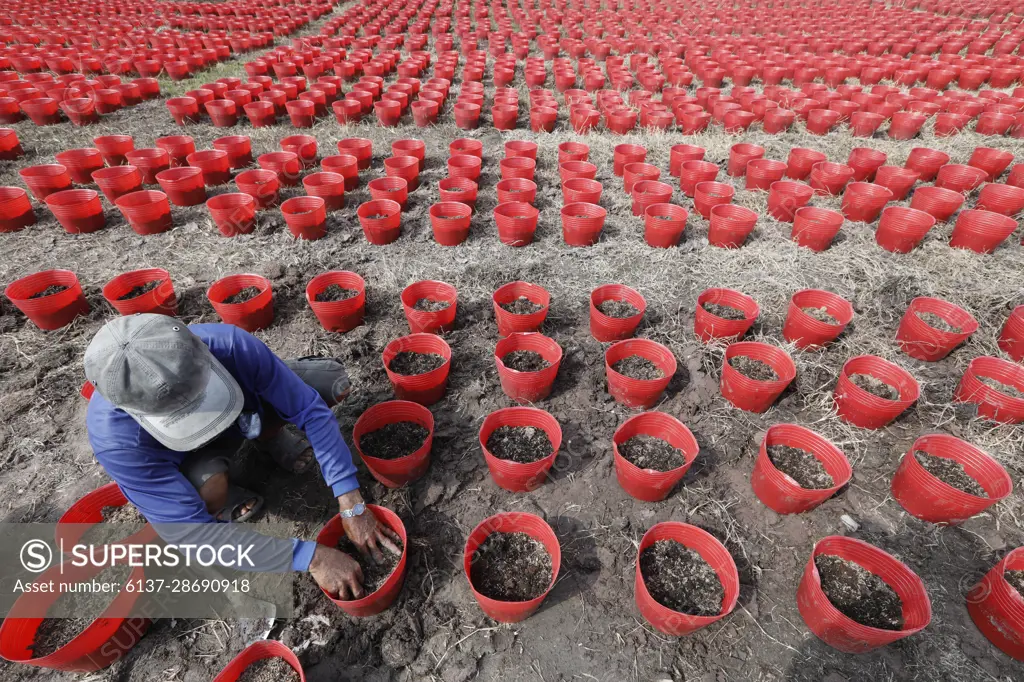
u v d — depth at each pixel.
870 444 3.21
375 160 7.01
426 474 3.06
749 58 10.97
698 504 2.89
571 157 6.34
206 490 2.35
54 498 2.97
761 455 2.81
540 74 9.73
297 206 5.18
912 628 2.28
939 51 12.31
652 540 2.62
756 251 4.93
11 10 15.20
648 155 7.04
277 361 2.44
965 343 3.90
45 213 5.73
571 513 2.87
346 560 2.36
